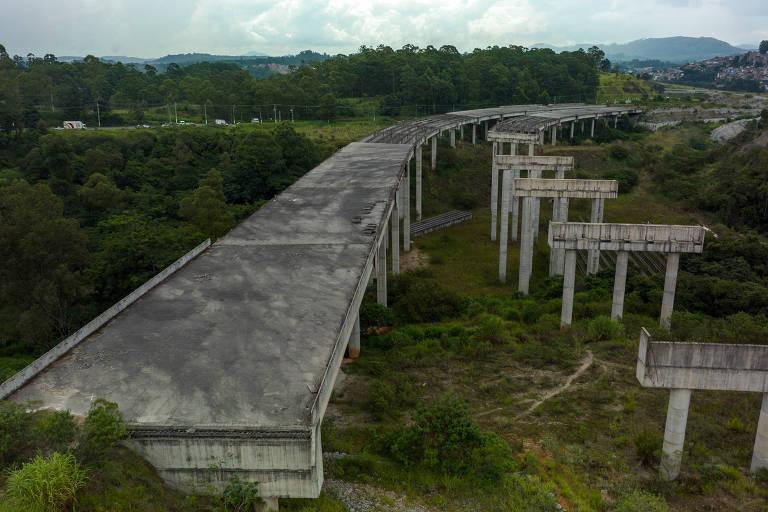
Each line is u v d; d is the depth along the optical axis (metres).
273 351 24.84
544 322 46.72
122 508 17.89
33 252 45.62
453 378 36.66
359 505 23.73
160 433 19.78
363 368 38.84
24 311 47.06
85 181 79.12
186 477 20.16
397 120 143.12
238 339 25.88
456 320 50.16
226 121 135.88
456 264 70.00
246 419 20.22
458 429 26.64
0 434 18.34
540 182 55.50
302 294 30.64
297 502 22.84
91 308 48.88
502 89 164.25
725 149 110.00
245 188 83.88
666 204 94.25
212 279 32.84
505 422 30.83
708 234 72.56
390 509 23.59
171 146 92.38
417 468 26.39
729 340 38.91
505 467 25.92
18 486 16.73
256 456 19.75
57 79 147.38
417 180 88.38
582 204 92.06
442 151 106.88
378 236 40.66
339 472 25.70
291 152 90.19
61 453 18.31
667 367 24.36
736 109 180.50
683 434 25.39
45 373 23.30
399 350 41.59
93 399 21.50
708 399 32.91
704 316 47.41
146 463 20.03
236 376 22.94
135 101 144.62
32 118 95.00
